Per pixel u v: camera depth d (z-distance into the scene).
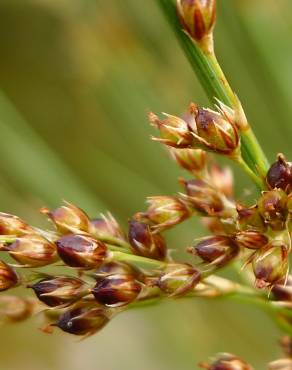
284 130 0.15
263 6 0.14
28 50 0.21
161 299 0.10
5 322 0.10
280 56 0.14
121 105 0.15
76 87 0.18
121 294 0.09
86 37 0.16
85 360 0.25
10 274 0.10
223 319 0.17
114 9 0.15
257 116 0.15
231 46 0.14
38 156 0.14
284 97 0.14
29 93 0.20
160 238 0.10
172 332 0.18
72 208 0.10
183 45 0.09
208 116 0.09
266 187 0.09
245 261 0.09
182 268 0.09
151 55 0.15
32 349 0.27
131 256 0.10
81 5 0.16
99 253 0.09
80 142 0.17
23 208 0.14
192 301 0.17
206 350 0.17
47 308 0.10
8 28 0.21
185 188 0.10
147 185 0.16
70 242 0.09
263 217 0.09
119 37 0.15
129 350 0.23
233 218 0.10
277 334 0.17
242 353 0.17
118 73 0.15
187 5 0.09
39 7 0.21
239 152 0.09
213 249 0.09
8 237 0.09
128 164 0.16
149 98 0.15
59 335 0.27
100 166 0.16
